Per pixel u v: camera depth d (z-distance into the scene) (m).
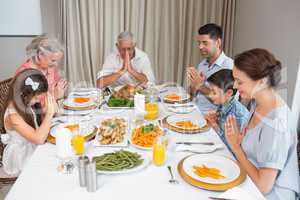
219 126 1.65
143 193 1.04
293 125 1.29
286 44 2.21
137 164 1.19
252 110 1.43
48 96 1.62
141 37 3.32
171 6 3.26
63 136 1.21
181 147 1.37
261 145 1.24
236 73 1.30
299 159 1.43
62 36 3.26
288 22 2.19
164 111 1.89
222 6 3.26
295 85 2.08
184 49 3.44
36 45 1.86
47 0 3.26
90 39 3.25
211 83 1.87
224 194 1.02
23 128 1.44
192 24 3.33
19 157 1.59
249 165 1.24
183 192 1.05
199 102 2.16
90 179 1.02
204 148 1.36
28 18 3.28
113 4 3.17
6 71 3.36
